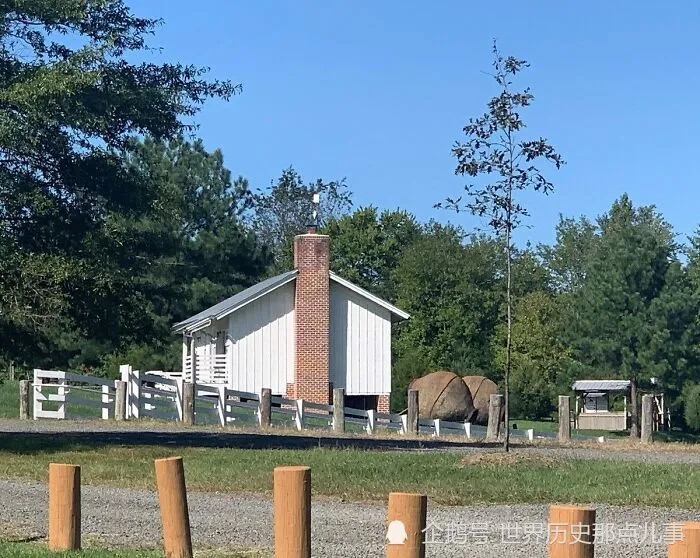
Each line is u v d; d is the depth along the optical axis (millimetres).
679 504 13570
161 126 22391
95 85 20531
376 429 30922
